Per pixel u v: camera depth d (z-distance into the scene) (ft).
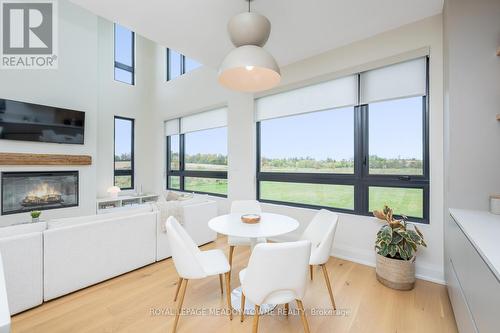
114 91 16.98
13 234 5.79
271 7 6.82
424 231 7.48
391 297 6.47
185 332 5.20
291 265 4.04
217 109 14.46
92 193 14.49
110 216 7.82
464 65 6.02
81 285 6.79
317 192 10.32
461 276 4.80
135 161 18.24
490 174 5.80
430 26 7.31
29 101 12.35
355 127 9.21
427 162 7.72
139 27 7.88
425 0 6.55
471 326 4.01
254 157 12.17
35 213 9.61
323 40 8.68
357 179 9.16
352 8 6.89
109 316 5.73
